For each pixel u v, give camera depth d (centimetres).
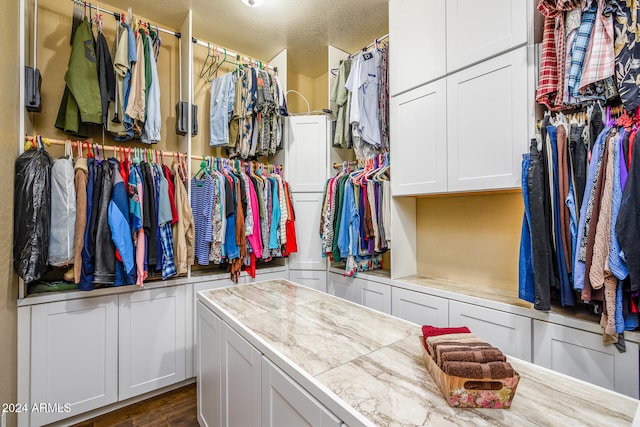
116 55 196
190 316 226
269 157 319
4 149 138
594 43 131
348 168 270
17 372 160
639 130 115
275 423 96
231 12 237
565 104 144
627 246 111
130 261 185
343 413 69
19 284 162
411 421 65
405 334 113
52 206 168
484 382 70
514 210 189
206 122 281
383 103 244
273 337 109
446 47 184
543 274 137
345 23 253
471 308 172
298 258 288
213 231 229
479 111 168
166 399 210
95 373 187
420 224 242
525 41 150
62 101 197
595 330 126
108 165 191
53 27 206
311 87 365
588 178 126
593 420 65
